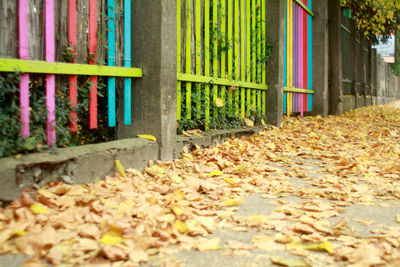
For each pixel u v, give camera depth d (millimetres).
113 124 3988
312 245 2291
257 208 3092
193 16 5086
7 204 2664
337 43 12109
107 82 4125
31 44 3107
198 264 2080
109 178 3455
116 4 3971
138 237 2227
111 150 3555
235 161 4758
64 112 3369
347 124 9555
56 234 2189
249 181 3871
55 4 3311
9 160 2770
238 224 2689
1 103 2979
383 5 15266
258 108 7152
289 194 3498
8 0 2945
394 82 35750
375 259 2062
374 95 22250
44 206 2664
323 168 4605
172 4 4262
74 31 3469
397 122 10680
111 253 2027
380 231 2584
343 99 13555
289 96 8969
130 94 4234
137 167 3896
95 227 2371
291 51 8906
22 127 3004
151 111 4199
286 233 2514
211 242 2299
